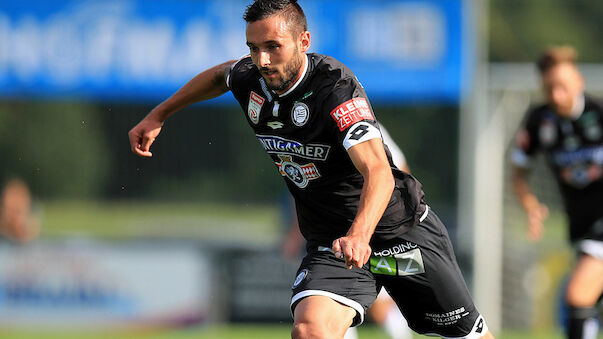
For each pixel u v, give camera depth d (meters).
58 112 64.75
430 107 61.47
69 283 35.22
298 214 16.09
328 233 15.69
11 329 35.12
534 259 36.44
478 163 37.59
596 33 85.88
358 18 35.22
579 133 23.14
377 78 35.53
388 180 13.38
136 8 35.69
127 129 47.19
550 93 23.03
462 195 39.03
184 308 35.03
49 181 64.50
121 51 35.75
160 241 35.75
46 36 35.66
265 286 35.53
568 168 23.34
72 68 35.72
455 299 16.16
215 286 35.28
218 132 46.47
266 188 58.72
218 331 34.38
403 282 16.05
